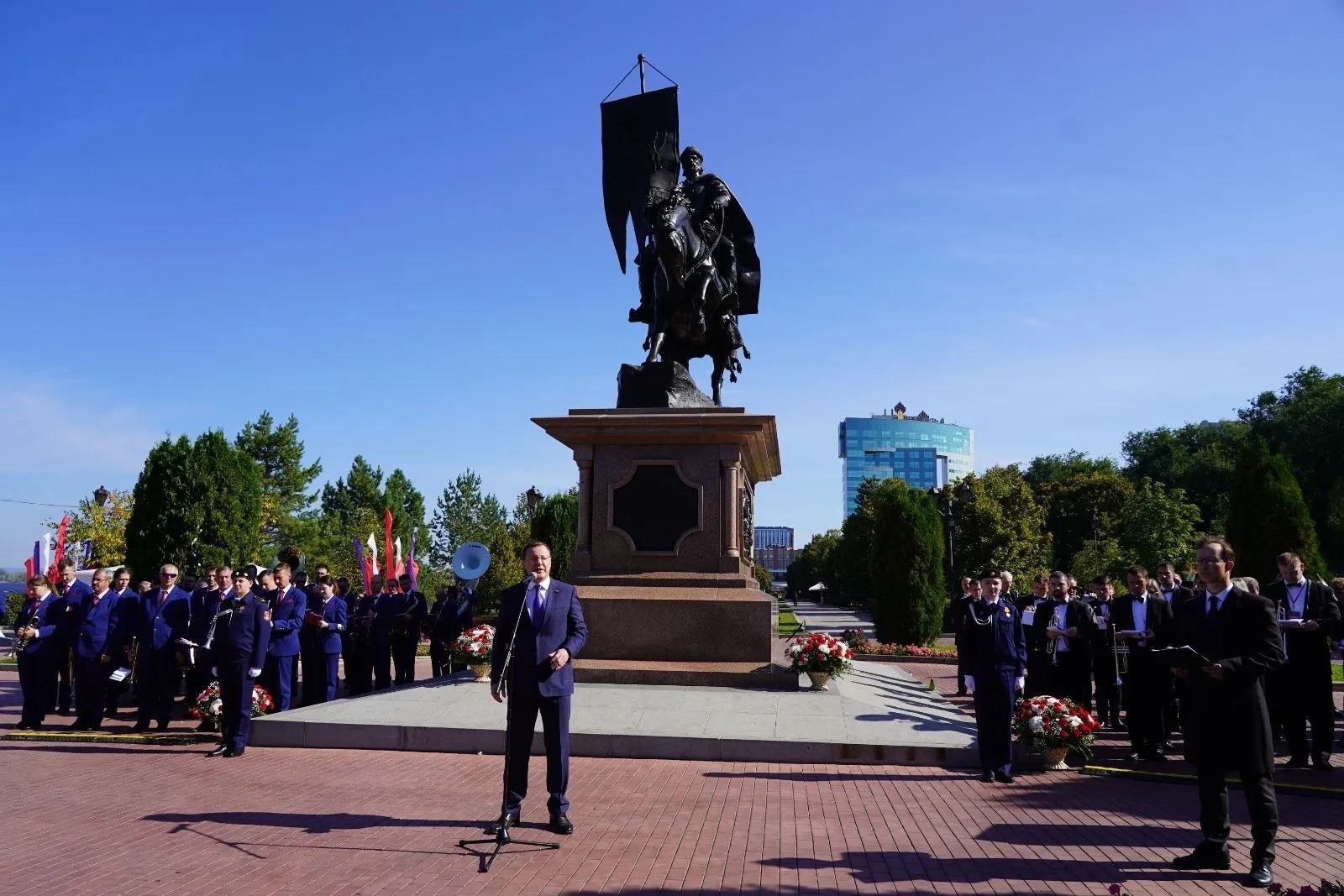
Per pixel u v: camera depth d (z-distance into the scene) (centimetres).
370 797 798
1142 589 1162
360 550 3184
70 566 1341
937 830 702
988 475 4947
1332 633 1005
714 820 724
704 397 1456
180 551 2216
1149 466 6931
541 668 691
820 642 1170
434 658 1698
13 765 954
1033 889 564
